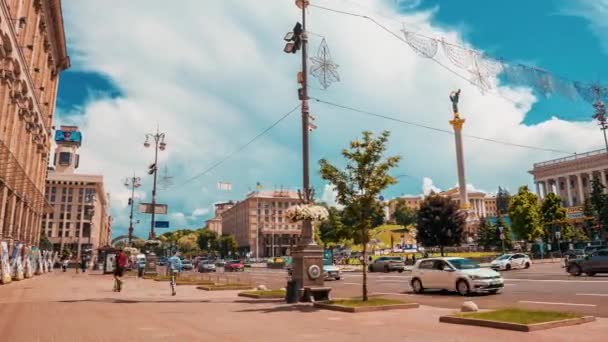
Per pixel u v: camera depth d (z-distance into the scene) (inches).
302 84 676.1
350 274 1642.5
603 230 2728.8
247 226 5851.4
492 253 2598.4
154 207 1455.5
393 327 380.5
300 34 688.4
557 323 370.6
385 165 576.1
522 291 746.2
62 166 5428.2
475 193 6555.1
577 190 4254.4
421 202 2347.4
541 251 2475.4
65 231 5007.4
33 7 1400.1
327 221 615.5
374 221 589.3
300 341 311.9
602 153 4008.4
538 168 4606.3
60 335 333.4
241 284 1017.5
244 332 353.4
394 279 1221.7
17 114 1227.2
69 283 1103.6
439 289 772.6
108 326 382.0
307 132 661.3
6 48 1061.8
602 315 450.9
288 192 6067.9
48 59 1780.3
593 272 1024.9
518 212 2581.2
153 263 1611.7
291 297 608.1
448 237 2199.8
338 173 580.4
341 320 428.5
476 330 359.6
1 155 1055.0
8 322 404.5
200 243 5846.5
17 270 1191.6
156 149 1489.9
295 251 623.8
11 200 1208.8
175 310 521.0
